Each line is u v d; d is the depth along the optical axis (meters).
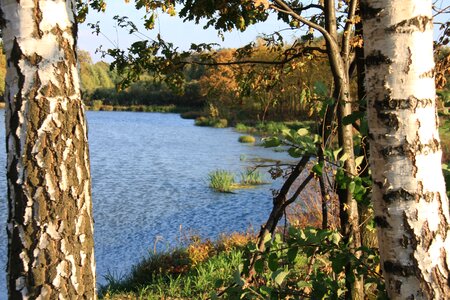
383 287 2.42
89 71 101.19
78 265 2.56
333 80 3.36
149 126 51.62
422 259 1.88
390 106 1.88
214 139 37.53
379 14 1.87
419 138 1.87
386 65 1.88
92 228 2.65
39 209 2.48
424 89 1.87
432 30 1.89
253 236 9.86
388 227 1.92
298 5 4.48
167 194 17.95
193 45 4.82
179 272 8.38
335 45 3.38
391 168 1.89
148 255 10.88
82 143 2.60
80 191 2.57
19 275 2.49
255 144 33.75
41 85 2.47
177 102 92.06
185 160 26.33
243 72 5.16
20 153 2.48
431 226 1.88
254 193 17.73
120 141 36.38
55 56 2.50
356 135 3.46
